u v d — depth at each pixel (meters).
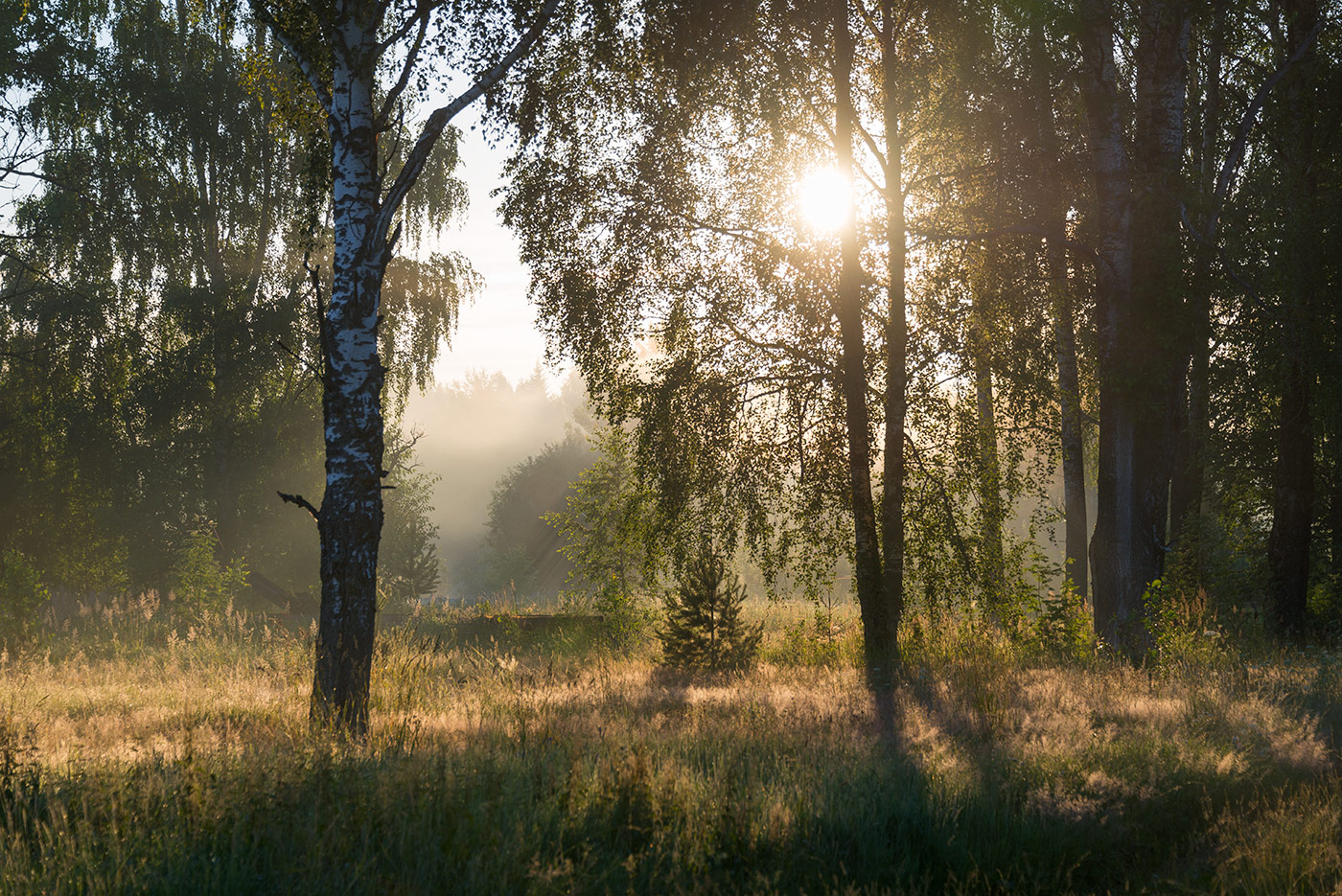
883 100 15.09
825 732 7.67
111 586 27.36
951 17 13.84
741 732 7.66
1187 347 13.78
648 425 14.36
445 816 4.77
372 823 4.63
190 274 28.36
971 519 15.26
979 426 14.99
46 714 9.01
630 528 15.88
